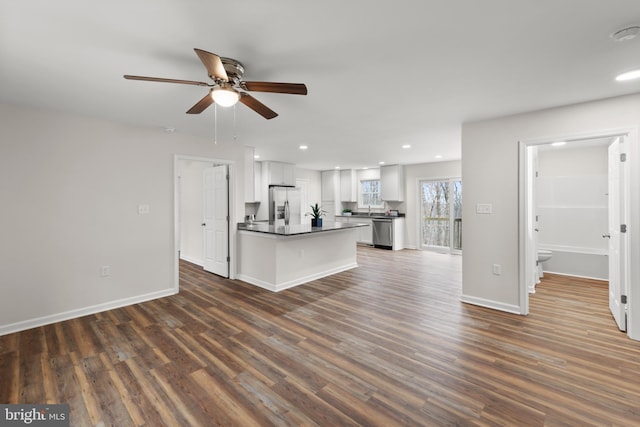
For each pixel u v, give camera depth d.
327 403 1.86
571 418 1.71
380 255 7.03
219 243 5.11
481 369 2.22
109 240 3.50
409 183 7.89
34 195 3.02
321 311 3.42
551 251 5.07
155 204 3.88
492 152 3.41
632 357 2.36
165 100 2.78
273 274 4.28
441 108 3.04
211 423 1.70
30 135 2.99
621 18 1.57
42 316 3.05
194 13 1.51
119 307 3.56
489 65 2.12
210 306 3.61
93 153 3.37
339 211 9.18
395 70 2.19
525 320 3.12
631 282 2.67
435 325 3.01
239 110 3.10
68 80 2.32
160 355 2.44
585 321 3.08
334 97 2.74
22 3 1.40
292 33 1.71
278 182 7.25
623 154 2.79
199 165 5.83
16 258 2.92
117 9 1.47
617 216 3.01
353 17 1.55
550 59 2.03
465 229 3.64
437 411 1.78
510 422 1.69
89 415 1.76
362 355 2.43
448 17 1.56
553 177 5.09
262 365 2.29
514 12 1.52
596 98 2.76
